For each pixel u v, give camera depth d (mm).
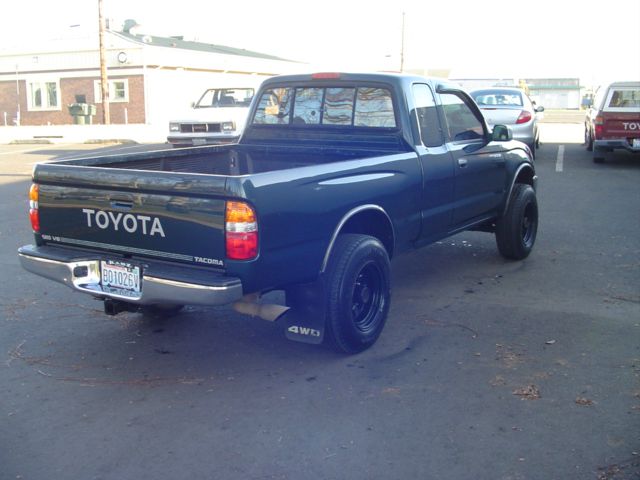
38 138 27562
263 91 6383
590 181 13250
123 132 27578
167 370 4766
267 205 4133
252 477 3453
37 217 4836
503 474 3449
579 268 7234
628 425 3916
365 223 5230
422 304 6121
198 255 4164
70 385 4531
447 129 6191
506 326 5543
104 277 4539
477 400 4250
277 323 5691
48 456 3668
